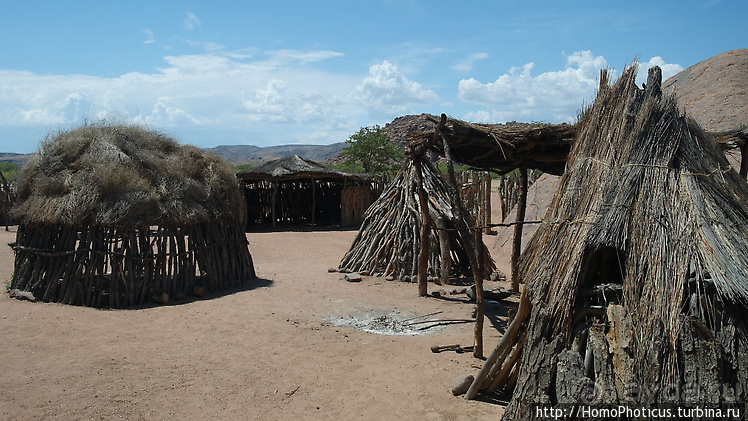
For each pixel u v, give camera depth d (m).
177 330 7.70
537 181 16.86
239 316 8.55
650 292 4.12
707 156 5.23
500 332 8.02
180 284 9.81
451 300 10.10
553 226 5.00
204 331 7.68
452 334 7.90
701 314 3.95
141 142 10.60
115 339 7.16
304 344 7.23
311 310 9.14
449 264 11.59
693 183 4.66
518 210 10.64
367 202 24.30
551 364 4.33
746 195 5.14
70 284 8.86
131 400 5.30
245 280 11.40
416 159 9.48
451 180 7.09
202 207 10.32
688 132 5.22
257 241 18.30
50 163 9.66
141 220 9.15
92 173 9.27
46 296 8.86
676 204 4.49
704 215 4.40
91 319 8.05
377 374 6.17
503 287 11.26
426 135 8.12
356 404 5.36
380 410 5.22
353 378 6.04
